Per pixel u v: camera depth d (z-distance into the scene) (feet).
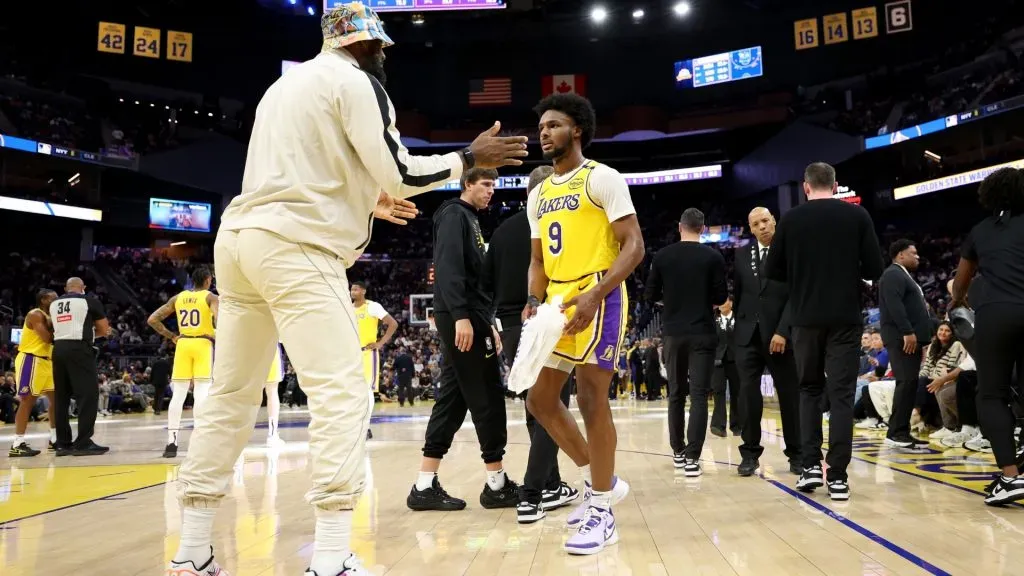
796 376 16.38
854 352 13.24
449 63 113.80
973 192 95.91
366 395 7.23
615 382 65.77
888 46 99.60
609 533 9.46
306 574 6.84
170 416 23.03
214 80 103.60
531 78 113.39
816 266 13.56
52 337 24.75
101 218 96.68
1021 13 85.92
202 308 23.18
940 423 24.98
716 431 26.25
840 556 8.70
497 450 12.61
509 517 11.76
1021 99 79.66
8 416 49.11
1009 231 12.68
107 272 103.50
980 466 16.94
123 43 92.68
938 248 97.55
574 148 10.18
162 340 87.20
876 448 21.15
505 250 12.87
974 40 92.07
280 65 105.70
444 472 17.19
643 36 107.76
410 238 126.72
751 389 16.34
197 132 102.32
